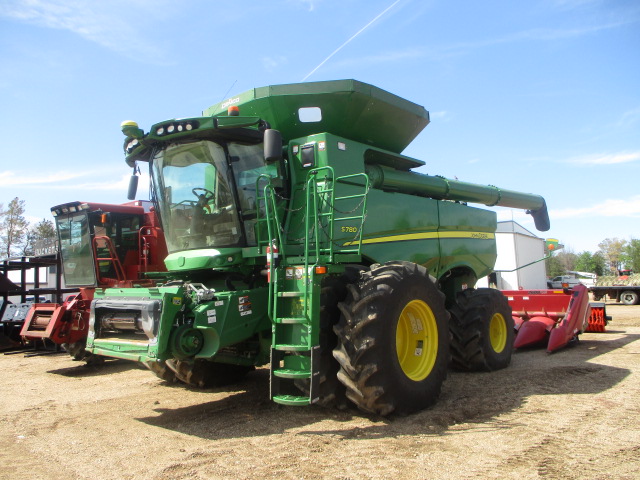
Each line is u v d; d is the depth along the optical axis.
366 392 4.42
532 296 10.25
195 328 4.61
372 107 6.27
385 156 6.68
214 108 6.64
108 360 9.55
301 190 5.62
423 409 4.97
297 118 6.12
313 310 4.43
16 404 5.97
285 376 4.37
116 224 10.22
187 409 5.35
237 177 5.40
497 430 4.29
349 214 5.64
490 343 7.13
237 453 3.82
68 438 4.44
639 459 3.57
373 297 4.51
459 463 3.51
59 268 11.47
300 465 3.52
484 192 8.73
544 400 5.32
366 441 4.03
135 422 4.90
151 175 5.91
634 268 63.97
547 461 3.53
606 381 6.20
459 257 7.62
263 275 5.43
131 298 4.91
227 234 5.46
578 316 9.34
